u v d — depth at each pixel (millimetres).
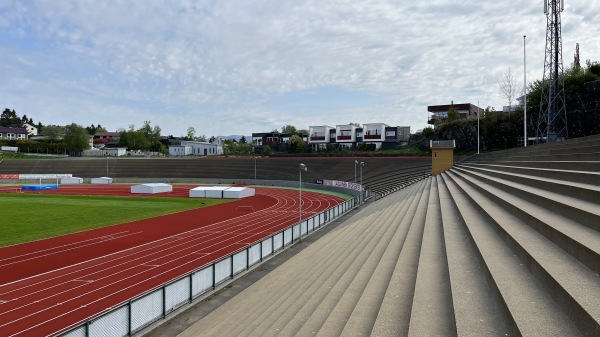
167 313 14930
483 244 9867
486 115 79125
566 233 7688
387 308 8203
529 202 12883
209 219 42656
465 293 7516
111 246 29625
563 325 5250
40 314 16891
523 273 7504
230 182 93938
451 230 13516
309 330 8570
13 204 53594
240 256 20375
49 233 34094
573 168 15023
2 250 28141
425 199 26125
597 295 5301
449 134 85688
